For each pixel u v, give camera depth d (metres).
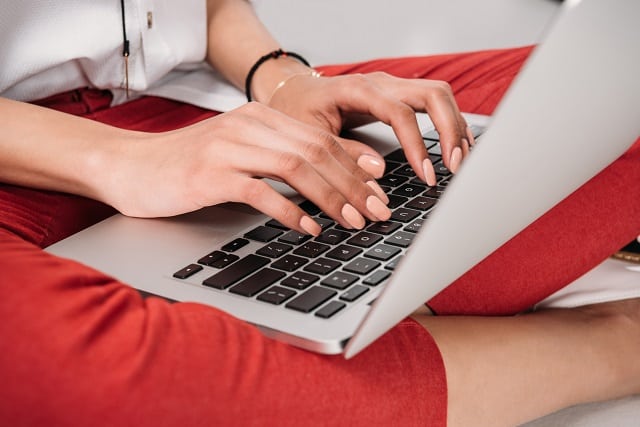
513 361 0.76
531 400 0.78
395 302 0.54
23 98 1.04
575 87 0.56
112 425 0.54
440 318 0.79
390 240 0.73
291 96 0.99
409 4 2.43
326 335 0.60
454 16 2.28
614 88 0.62
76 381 0.53
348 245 0.72
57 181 0.82
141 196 0.77
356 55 1.97
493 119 0.50
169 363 0.55
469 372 0.72
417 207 0.79
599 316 0.87
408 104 0.90
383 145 0.96
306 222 0.71
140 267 0.72
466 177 0.50
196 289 0.67
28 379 0.53
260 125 0.76
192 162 0.75
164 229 0.78
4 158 0.82
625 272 0.93
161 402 0.54
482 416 0.73
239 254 0.72
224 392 0.56
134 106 1.11
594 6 0.52
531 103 0.52
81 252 0.74
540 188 0.64
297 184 0.72
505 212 0.61
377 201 0.75
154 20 1.10
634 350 0.85
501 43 2.03
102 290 0.59
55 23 1.00
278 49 1.18
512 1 2.41
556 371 0.80
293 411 0.59
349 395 0.62
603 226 0.85
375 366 0.64
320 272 0.68
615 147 0.77
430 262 0.54
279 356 0.60
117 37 1.05
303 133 0.78
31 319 0.54
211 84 1.21
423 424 0.67
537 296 0.85
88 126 0.85
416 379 0.67
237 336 0.59
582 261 0.85
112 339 0.55
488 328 0.78
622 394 0.87
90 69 1.07
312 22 2.27
